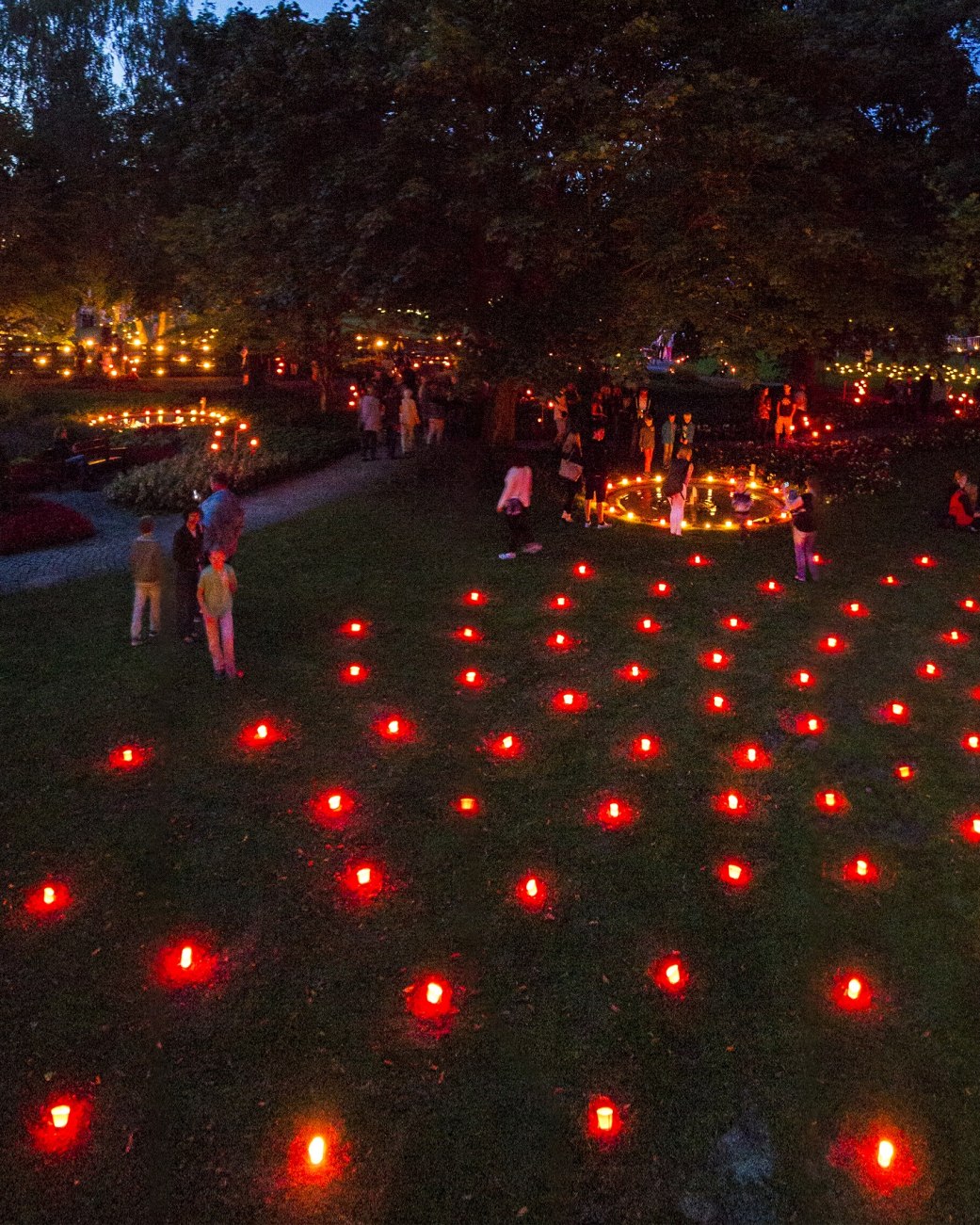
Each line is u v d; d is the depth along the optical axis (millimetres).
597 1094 5457
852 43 22875
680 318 17406
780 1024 5984
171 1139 5102
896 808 8391
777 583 14219
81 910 6828
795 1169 5047
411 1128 5211
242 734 9383
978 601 13734
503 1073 5578
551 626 12375
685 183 16156
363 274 15852
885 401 33969
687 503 19188
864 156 20062
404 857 7543
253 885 7156
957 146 22828
